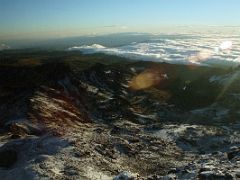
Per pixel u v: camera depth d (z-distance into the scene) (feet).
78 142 188.55
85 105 394.11
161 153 218.79
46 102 340.59
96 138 217.77
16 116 299.99
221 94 458.91
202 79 551.59
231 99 428.97
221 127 339.36
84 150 178.09
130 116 376.48
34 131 269.64
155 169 185.37
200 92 481.87
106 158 183.52
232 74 538.47
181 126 297.12
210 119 375.25
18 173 149.48
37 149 175.01
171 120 377.71
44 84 414.62
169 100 451.12
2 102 336.29
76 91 419.13
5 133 254.47
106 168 165.58
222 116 381.19
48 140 185.98
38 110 307.78
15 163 166.71
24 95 344.08
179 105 431.84
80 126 315.58
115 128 277.03
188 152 233.14
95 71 493.36
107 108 391.45
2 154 172.45
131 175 143.95
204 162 175.63
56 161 159.02
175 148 237.66
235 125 345.72
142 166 188.65
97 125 335.06
